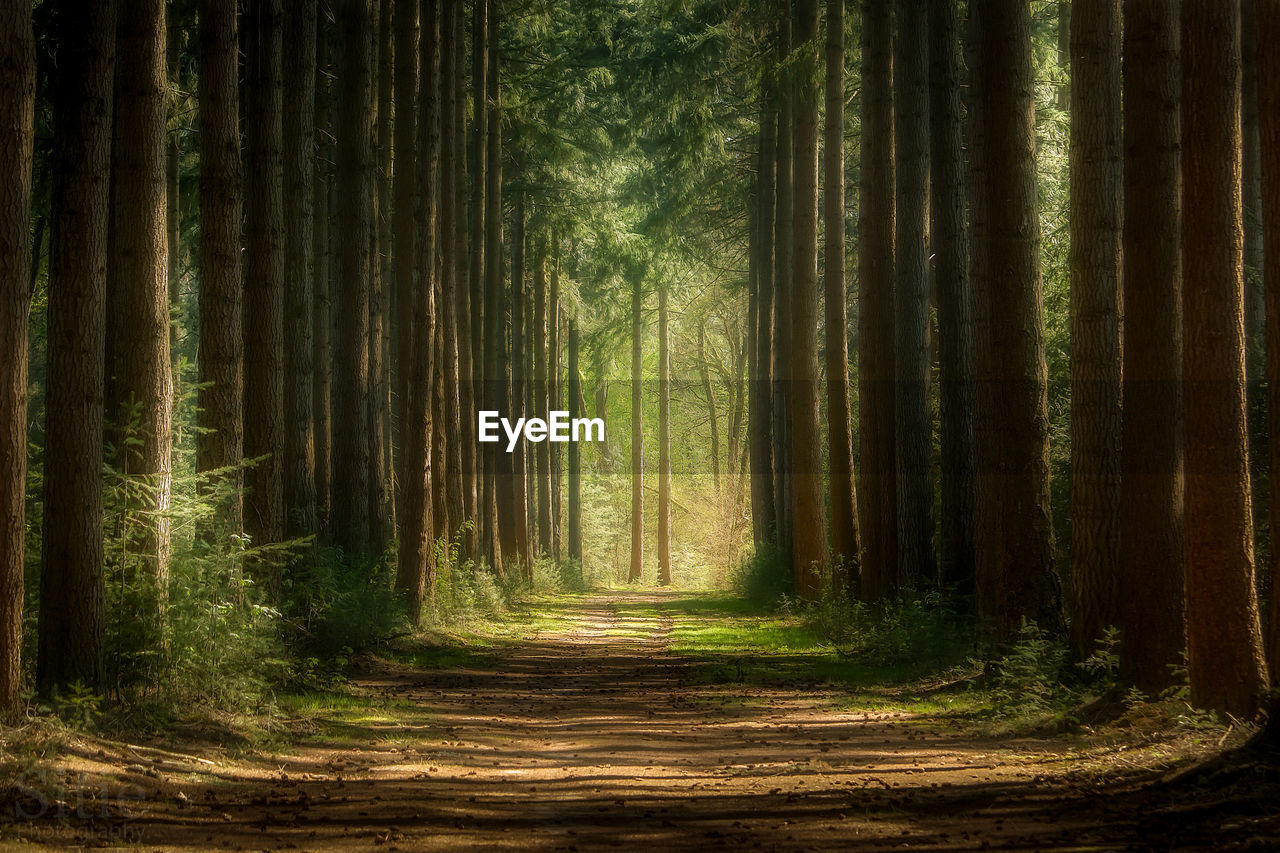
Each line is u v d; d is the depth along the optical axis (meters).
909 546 19.69
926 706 14.04
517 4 33.19
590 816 8.15
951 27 18.11
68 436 9.87
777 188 33.31
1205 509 9.93
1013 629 14.19
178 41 20.33
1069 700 12.10
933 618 17.19
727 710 14.43
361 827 7.61
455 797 8.82
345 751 10.94
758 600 34.72
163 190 11.75
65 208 9.92
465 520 30.58
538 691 16.53
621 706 14.99
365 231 21.80
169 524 11.54
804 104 27.55
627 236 38.72
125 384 11.42
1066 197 23.08
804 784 9.36
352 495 21.84
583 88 35.91
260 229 15.24
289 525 19.17
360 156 21.67
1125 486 11.35
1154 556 11.12
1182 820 7.55
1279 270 8.57
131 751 9.09
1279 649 8.49
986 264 14.91
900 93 19.94
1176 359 11.14
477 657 20.66
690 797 8.86
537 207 39.28
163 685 10.88
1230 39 9.90
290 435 19.39
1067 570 18.17
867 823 7.85
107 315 14.34
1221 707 9.83
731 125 37.22
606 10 34.53
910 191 19.84
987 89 14.47
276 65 15.39
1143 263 11.22
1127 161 11.31
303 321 19.61
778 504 34.94
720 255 45.03
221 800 8.30
